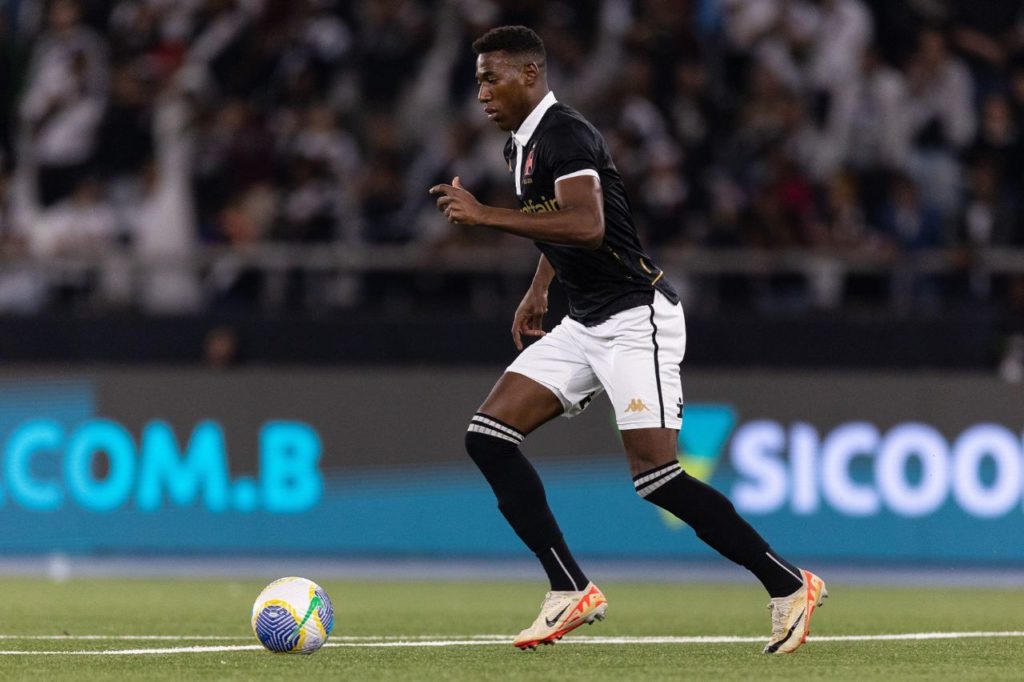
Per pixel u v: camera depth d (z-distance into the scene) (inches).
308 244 1823.3
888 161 1957.4
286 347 1732.3
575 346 792.9
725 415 1583.4
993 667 750.5
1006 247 1850.4
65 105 2049.7
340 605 1160.8
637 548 1579.7
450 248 1763.0
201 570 1508.4
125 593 1257.4
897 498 1558.8
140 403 1619.1
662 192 1820.9
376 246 1829.5
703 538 779.4
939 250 1785.2
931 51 1988.2
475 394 1612.9
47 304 1879.9
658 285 786.2
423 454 1611.7
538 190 772.6
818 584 783.7
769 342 1683.1
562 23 2071.9
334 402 1619.1
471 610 1121.4
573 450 1585.9
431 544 1606.8
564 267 790.5
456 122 1950.1
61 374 1622.8
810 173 1918.1
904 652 820.6
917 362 1664.6
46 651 817.5
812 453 1572.3
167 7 2108.8
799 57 2038.6
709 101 1955.0
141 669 729.0
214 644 853.8
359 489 1611.7
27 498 1616.6
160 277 1862.7
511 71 773.3
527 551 1600.6
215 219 1940.2
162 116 2006.6
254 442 1616.6
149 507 1610.5
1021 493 1541.6
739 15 2059.5
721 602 1208.2
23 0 2180.1
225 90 2062.0
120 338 1744.6
